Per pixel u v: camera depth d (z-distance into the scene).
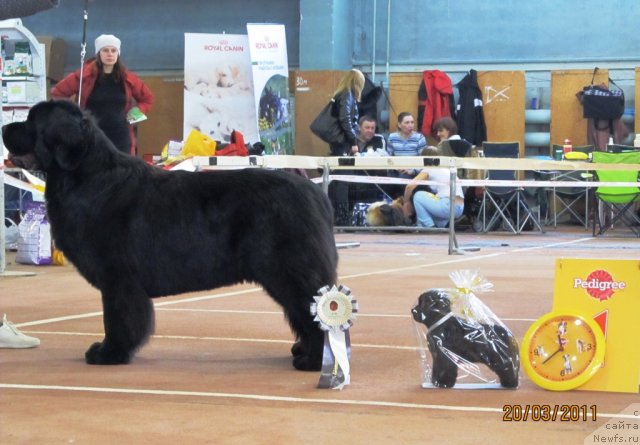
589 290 4.09
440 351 4.06
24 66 13.39
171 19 20.12
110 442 3.16
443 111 17.97
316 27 18.47
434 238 14.37
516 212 16.08
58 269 9.90
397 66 19.39
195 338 5.49
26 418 3.49
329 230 4.59
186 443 3.15
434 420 3.47
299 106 18.14
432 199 15.03
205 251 4.55
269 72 17.09
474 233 15.74
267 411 3.62
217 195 4.58
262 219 4.48
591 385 4.02
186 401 3.80
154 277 4.63
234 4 19.91
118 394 3.94
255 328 5.85
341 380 4.07
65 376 4.36
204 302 7.05
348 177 12.88
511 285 7.98
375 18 19.41
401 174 15.66
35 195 10.53
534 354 4.09
